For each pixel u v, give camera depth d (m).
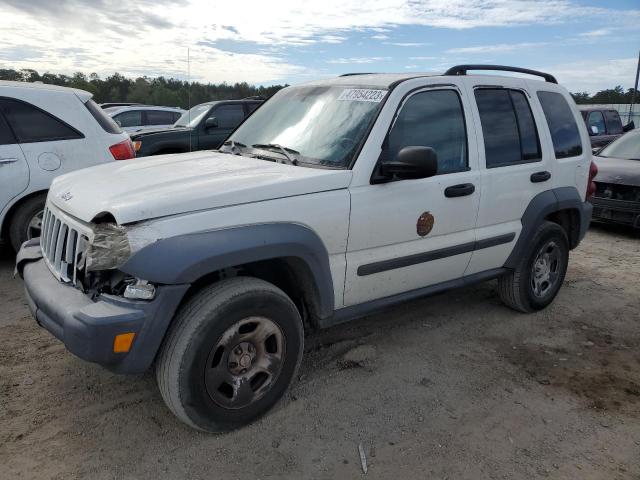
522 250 4.38
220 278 3.00
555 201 4.48
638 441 3.00
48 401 3.15
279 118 4.02
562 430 3.07
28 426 2.91
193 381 2.67
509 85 4.31
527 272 4.49
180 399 2.66
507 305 4.75
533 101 4.46
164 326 2.59
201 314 2.66
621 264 6.39
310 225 3.03
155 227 2.56
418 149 3.13
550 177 4.49
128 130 13.77
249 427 2.98
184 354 2.62
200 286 2.94
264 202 2.87
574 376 3.69
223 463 2.69
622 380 3.65
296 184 2.99
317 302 3.22
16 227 5.27
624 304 5.07
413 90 3.60
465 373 3.67
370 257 3.38
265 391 3.00
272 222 2.87
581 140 4.92
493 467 2.73
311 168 3.29
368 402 3.27
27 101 5.32
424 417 3.14
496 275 4.32
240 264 2.78
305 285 3.18
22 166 5.18
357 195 3.21
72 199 2.99
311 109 3.84
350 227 3.21
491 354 3.96
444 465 2.74
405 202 3.45
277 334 2.99
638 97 28.70
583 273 6.00
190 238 2.60
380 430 3.00
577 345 4.17
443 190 3.66
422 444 2.89
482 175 3.92
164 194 2.70
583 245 7.31
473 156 3.89
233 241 2.69
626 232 8.12
